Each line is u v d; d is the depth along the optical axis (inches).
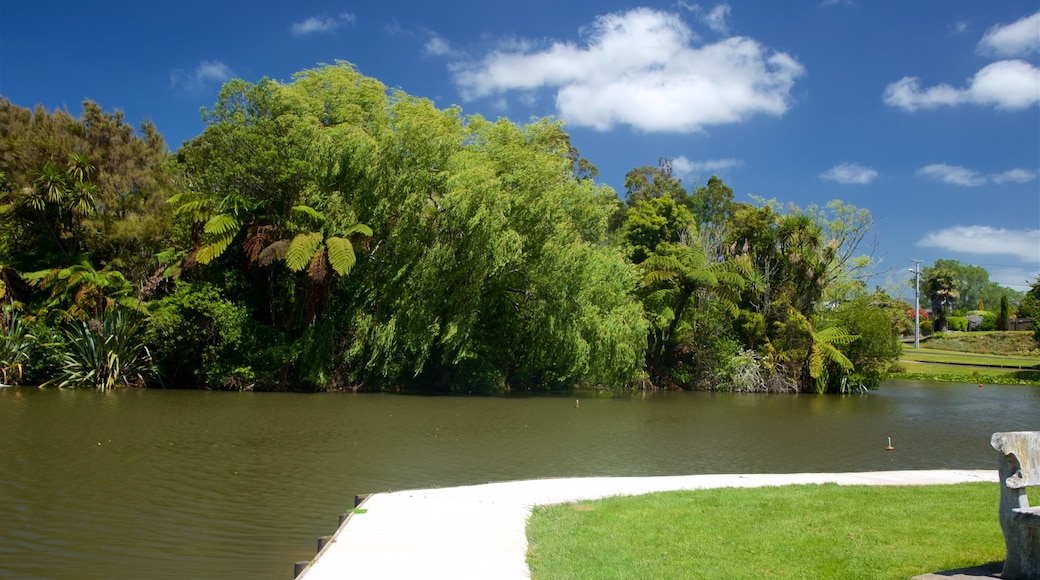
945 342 3161.9
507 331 1259.2
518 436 729.6
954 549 272.7
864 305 1631.4
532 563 265.9
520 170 1162.0
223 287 1169.4
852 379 1517.0
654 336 1481.3
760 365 1540.4
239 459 562.9
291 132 1136.2
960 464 621.3
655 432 797.9
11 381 1095.6
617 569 253.9
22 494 438.9
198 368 1165.7
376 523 329.4
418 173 1117.7
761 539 292.8
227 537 355.3
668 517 337.4
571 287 1162.0
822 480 458.9
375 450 618.5
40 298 1185.4
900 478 470.0
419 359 1132.5
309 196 1136.8
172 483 474.0
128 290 1159.6
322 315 1171.3
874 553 268.2
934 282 3853.3
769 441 748.0
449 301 1126.4
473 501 380.5
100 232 1224.2
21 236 1261.1
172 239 1286.9
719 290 1482.5
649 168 3021.7
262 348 1149.1
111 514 395.5
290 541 350.0
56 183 1175.6
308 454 592.1
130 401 938.7
